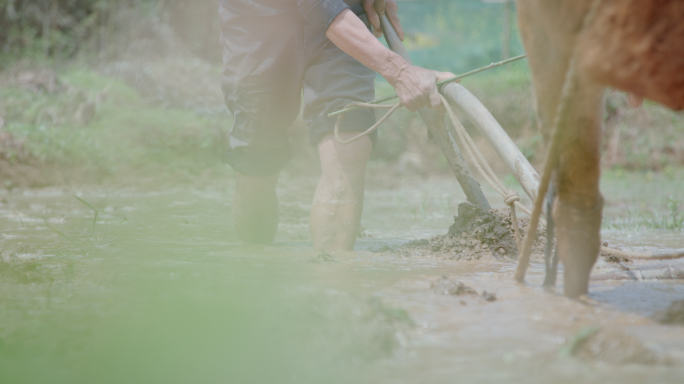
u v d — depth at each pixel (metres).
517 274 5.48
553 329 4.07
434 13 38.12
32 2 29.84
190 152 20.84
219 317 4.18
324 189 7.49
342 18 7.02
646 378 3.25
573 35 4.12
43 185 17.44
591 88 4.28
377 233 9.79
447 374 3.33
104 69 27.91
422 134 26.00
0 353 3.70
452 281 5.14
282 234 9.60
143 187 17.62
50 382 3.27
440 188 20.05
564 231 4.86
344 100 7.40
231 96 7.97
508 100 27.16
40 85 23.41
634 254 5.27
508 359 3.54
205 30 32.75
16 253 7.19
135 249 7.65
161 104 25.50
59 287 5.39
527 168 5.96
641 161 26.42
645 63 3.77
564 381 3.22
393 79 6.82
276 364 3.46
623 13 3.71
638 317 4.35
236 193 8.43
